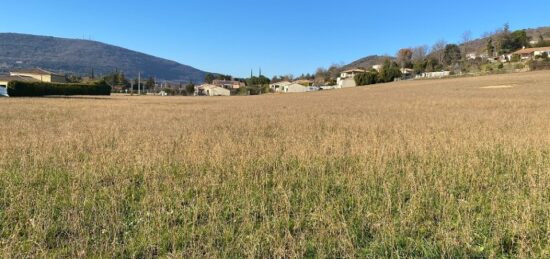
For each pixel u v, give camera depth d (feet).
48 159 28.50
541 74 213.66
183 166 26.48
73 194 19.95
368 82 340.80
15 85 179.52
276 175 23.99
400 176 24.03
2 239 15.24
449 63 368.89
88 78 387.34
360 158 27.86
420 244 14.96
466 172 23.82
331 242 15.08
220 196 20.52
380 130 45.73
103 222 16.66
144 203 19.12
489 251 14.49
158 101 153.48
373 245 14.92
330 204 18.99
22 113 73.72
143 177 23.90
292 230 16.52
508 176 23.61
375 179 23.09
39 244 14.53
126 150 31.37
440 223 16.58
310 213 17.90
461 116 62.28
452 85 199.62
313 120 60.08
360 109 87.45
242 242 15.01
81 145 34.06
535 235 15.46
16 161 27.86
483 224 16.70
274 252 14.06
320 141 36.99
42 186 22.18
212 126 52.01
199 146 33.71
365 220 16.99
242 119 63.36
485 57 356.59
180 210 18.38
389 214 17.62
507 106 81.97
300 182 23.08
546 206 18.15
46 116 67.87
